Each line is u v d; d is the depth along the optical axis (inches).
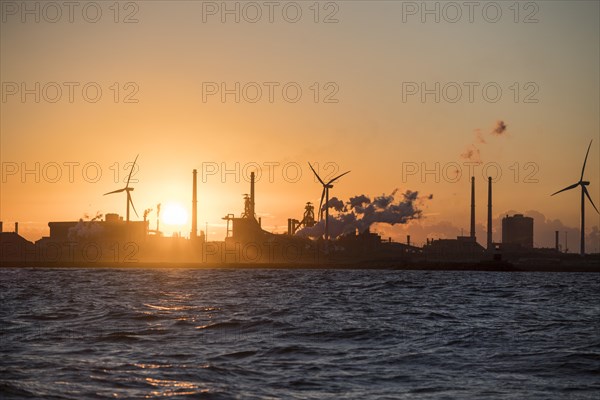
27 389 3804.1
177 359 4867.1
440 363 4877.0
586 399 3850.9
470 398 3848.4
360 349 5472.4
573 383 4242.1
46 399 3622.0
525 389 4074.8
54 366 4525.1
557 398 3865.7
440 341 5954.7
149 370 4426.7
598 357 5147.6
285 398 3774.6
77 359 4817.9
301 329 6673.2
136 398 3688.5
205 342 5738.2
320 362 4857.3
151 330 6481.3
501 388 4097.0
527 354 5285.4
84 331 6378.0
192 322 7209.6
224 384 4067.4
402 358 5059.1
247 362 4800.7
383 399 3801.7
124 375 4259.4
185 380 4143.7
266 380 4220.0
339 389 4015.8
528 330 6865.2
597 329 6983.3
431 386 4128.9
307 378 4288.9
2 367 4466.0
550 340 6097.4
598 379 4367.6
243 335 6220.5
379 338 6112.2
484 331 6712.6
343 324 7160.4
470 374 4495.6
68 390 3826.3
